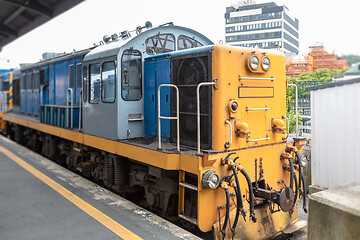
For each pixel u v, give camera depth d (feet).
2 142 34.42
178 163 13.85
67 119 23.82
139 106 17.95
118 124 17.10
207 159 12.66
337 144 12.05
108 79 17.87
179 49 19.10
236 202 13.99
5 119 42.37
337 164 12.16
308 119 24.49
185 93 15.26
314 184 13.70
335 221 10.19
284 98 16.15
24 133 35.86
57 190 17.43
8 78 45.44
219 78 13.48
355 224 9.51
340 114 11.79
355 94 10.91
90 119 20.24
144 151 15.16
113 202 15.84
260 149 14.84
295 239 14.88
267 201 14.74
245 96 14.35
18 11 49.03
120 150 17.03
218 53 13.47
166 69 16.34
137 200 19.74
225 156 13.60
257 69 14.44
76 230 12.45
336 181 12.25
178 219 15.84
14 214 13.94
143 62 17.85
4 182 18.75
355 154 11.03
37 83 33.55
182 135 15.56
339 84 11.77
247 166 14.32
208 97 13.79
